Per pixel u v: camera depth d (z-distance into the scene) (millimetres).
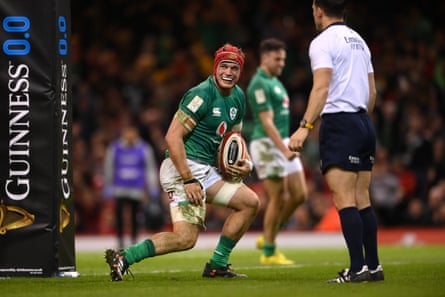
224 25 91750
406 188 76438
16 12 29906
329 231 73125
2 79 29953
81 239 68000
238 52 29156
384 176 75062
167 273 34000
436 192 75312
